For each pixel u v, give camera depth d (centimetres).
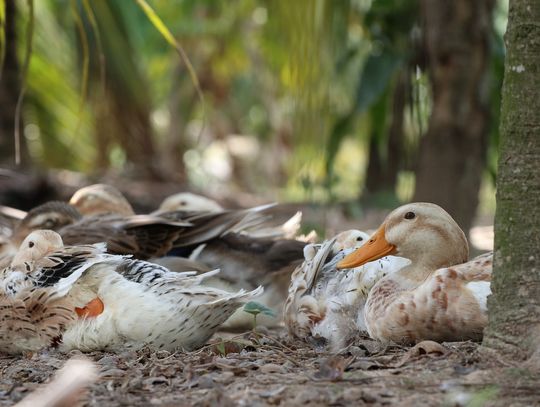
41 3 2477
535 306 797
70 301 973
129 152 2461
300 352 941
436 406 717
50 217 1339
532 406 715
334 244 1113
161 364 877
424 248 970
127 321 948
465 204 1694
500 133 827
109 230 1255
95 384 823
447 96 1684
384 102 2095
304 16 1542
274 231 1396
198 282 970
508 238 807
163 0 2984
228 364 864
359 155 3481
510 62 816
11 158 2150
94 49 2112
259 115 3475
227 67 3200
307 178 1802
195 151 3531
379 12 1856
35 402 759
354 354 899
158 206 2248
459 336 904
